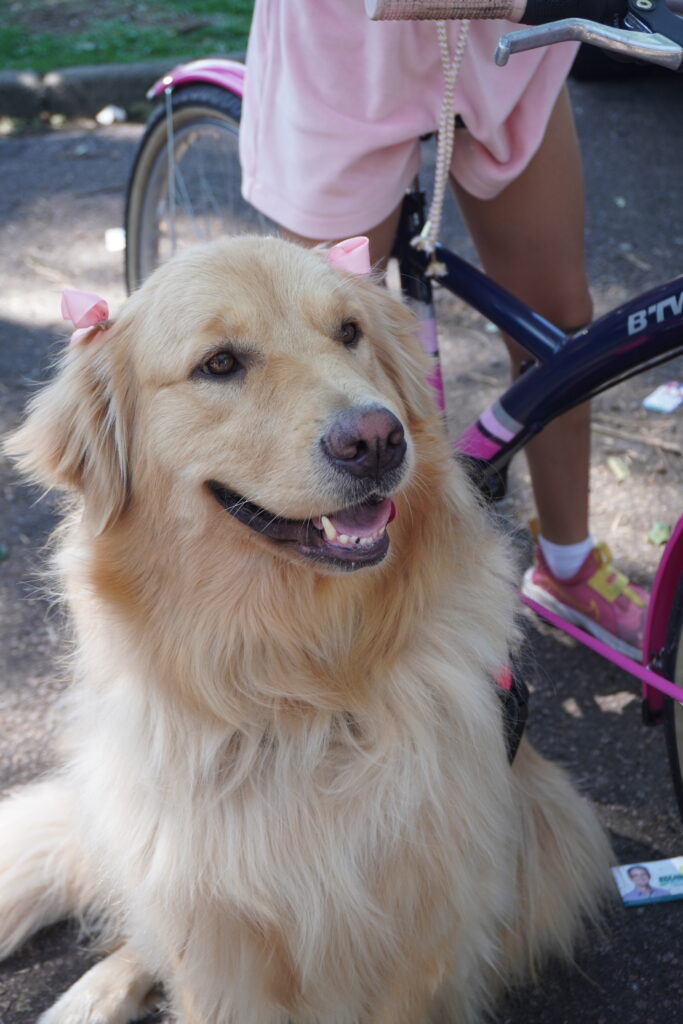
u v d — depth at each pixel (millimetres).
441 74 2213
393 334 2113
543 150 2412
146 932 2043
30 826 2391
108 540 1928
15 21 8477
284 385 1792
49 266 5262
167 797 1882
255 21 2418
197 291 1857
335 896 1853
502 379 4242
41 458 1990
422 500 1891
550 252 2572
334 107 2215
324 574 1797
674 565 2033
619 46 1558
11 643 3160
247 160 2455
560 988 2189
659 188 5551
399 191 2346
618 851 2453
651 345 2119
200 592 1852
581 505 2855
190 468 1834
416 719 1880
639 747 2697
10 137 6832
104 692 1970
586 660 2963
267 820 1860
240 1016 2014
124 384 1929
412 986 2016
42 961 2344
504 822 2029
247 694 1864
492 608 2006
